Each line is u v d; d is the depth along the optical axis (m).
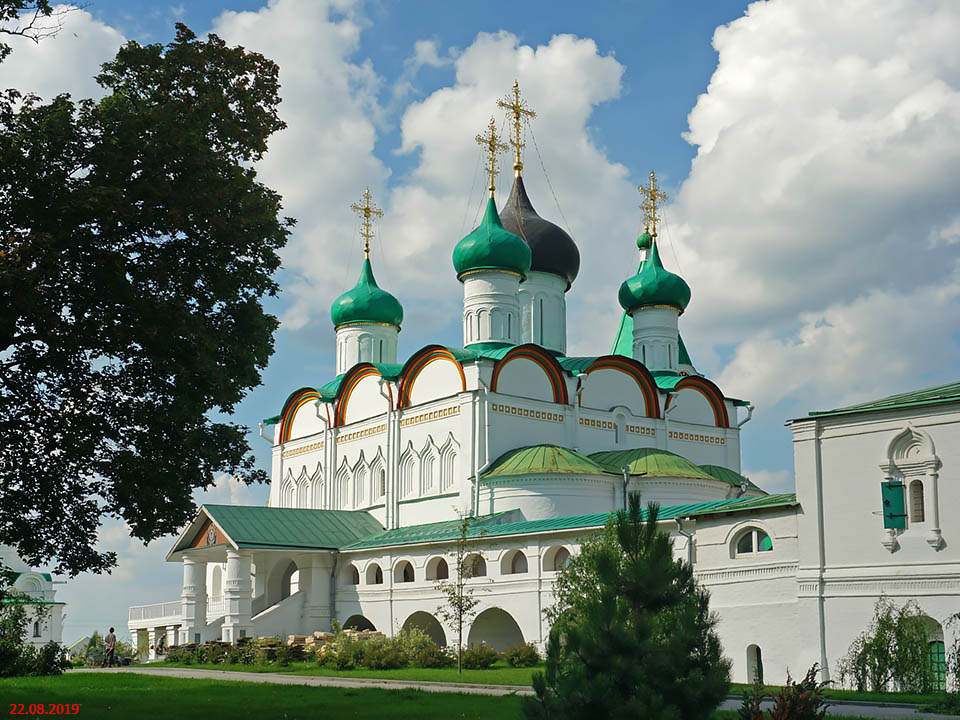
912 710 21.78
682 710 14.24
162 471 23.09
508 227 59.34
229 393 23.06
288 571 53.88
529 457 45.94
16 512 23.20
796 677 28.67
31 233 20.77
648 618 14.65
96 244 21.80
